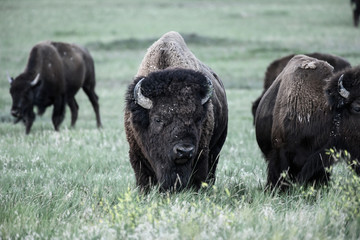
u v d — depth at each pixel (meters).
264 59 135.00
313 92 25.48
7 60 134.38
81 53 66.94
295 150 25.62
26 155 35.97
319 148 25.22
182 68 23.48
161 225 18.22
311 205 22.64
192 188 24.44
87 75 68.56
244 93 95.19
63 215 20.88
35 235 18.47
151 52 26.27
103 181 27.52
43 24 198.25
